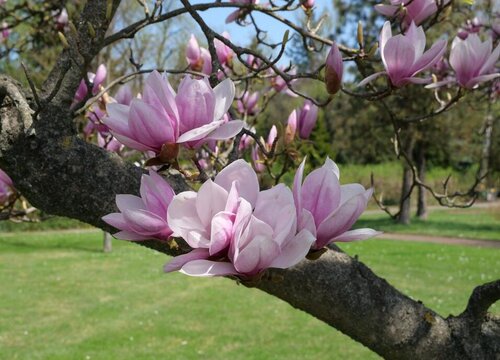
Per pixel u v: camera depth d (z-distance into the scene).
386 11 1.16
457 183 18.69
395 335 0.98
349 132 12.88
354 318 0.96
